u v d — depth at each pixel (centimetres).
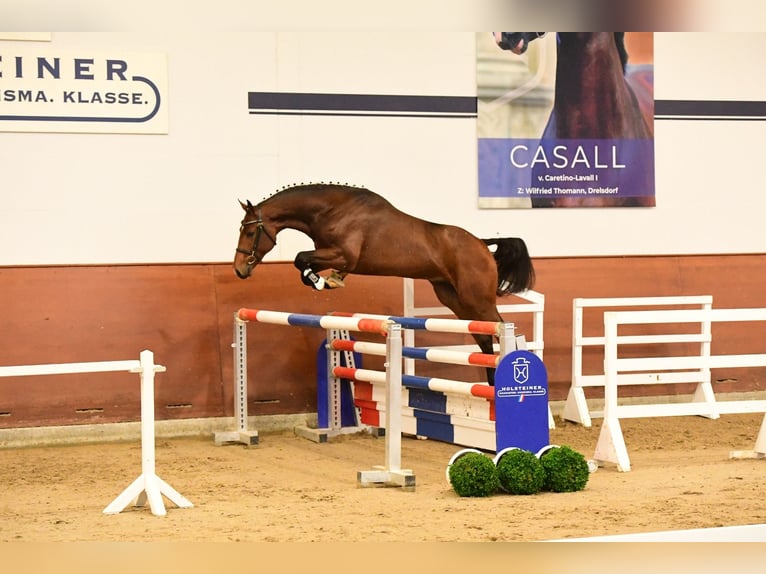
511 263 958
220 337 1001
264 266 1021
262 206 888
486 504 640
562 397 1097
